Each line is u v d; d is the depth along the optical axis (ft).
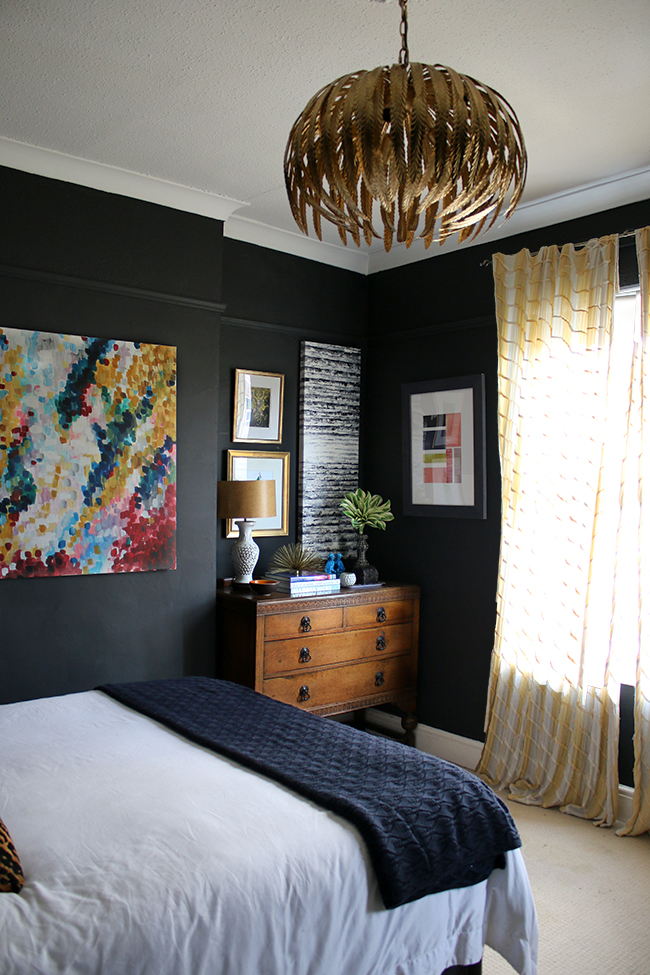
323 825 5.54
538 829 10.65
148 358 11.37
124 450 11.13
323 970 5.03
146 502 11.35
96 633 10.97
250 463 13.48
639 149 10.07
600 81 8.36
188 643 11.95
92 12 7.20
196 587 12.05
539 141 9.83
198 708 8.12
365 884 5.34
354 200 4.80
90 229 10.89
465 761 13.23
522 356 11.89
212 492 12.25
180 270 11.80
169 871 4.81
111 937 4.29
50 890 4.57
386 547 14.82
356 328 15.17
